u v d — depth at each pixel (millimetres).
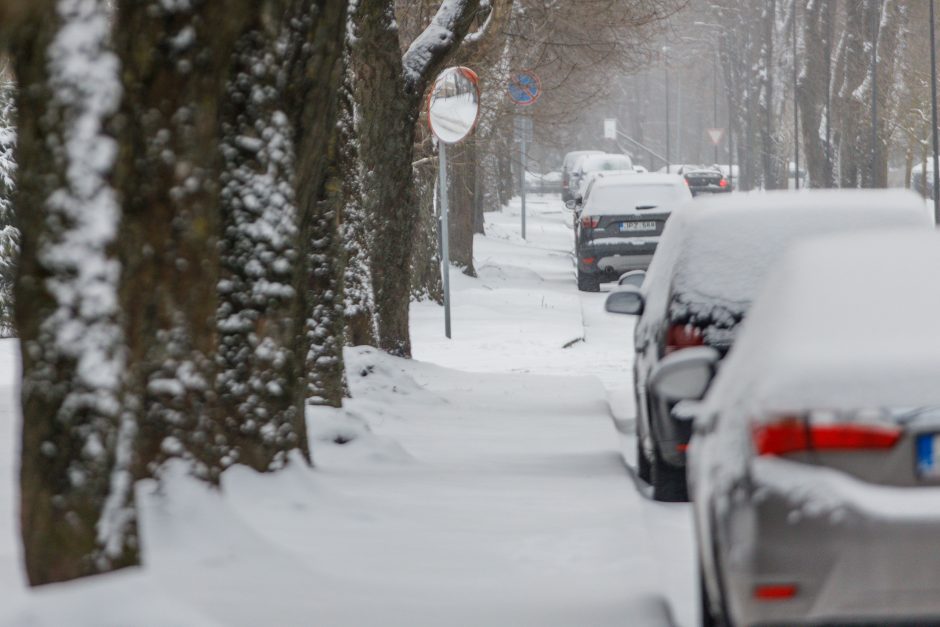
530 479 29141
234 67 24172
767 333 14789
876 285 14547
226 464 23922
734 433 14469
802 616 13375
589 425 40219
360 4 52125
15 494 24219
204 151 20766
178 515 20406
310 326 35938
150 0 20094
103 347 15953
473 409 43688
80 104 15648
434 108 61719
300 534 22203
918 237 15305
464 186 111562
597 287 100750
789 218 26859
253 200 24203
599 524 23969
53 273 15766
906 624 13188
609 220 98188
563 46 97438
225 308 24188
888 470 13398
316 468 28000
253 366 24219
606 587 19562
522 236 165500
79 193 15688
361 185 48406
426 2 78750
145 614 15773
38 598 15875
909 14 187375
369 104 53344
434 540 22469
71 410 15953
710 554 15469
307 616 17672
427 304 90250
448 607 18453
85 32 15727
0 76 64438
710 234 26875
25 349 16000
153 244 20750
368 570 20359
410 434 38000
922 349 13805
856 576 13188
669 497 27594
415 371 53500
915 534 13094
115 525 16328
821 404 13617
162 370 21078
